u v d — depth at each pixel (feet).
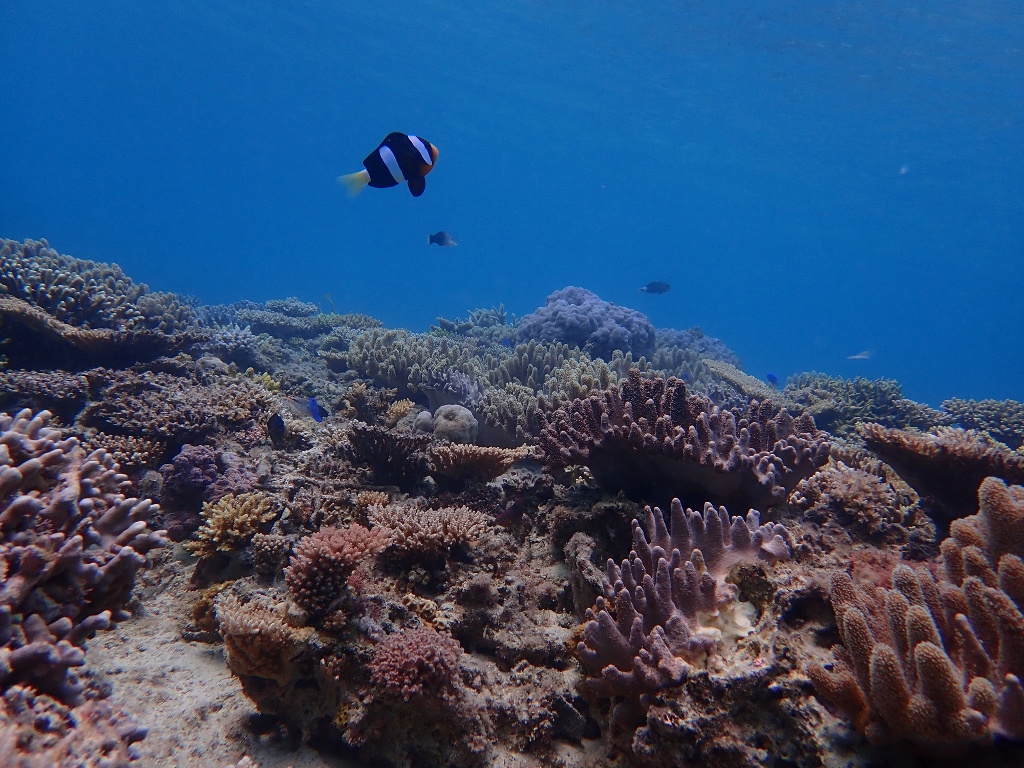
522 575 1.96
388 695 1.57
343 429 2.79
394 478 2.44
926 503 2.01
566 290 6.62
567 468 2.27
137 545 1.51
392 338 4.62
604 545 1.95
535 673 1.70
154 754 1.51
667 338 7.95
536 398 3.01
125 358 3.19
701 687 1.39
